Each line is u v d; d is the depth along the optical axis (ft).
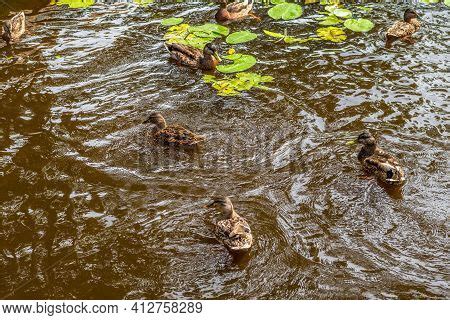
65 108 28.48
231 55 30.07
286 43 30.71
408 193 25.73
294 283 24.17
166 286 24.23
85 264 24.64
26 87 29.19
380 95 28.53
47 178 26.48
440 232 24.93
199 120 27.96
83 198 25.99
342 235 24.97
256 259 24.58
